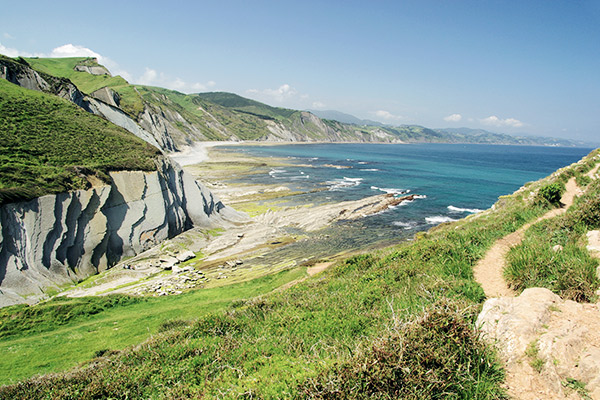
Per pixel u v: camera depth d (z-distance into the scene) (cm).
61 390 1021
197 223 5300
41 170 3662
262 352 991
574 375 546
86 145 4659
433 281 1205
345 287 1561
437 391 572
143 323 2264
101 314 2594
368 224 5769
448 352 627
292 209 6412
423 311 754
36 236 3253
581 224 1326
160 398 852
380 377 588
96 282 3478
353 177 10881
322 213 6091
